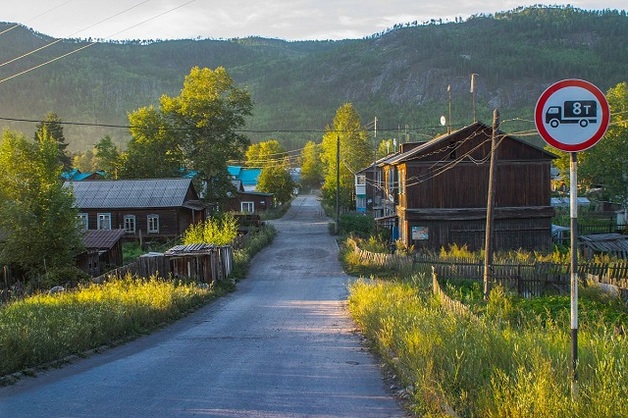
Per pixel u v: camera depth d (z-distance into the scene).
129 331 15.15
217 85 64.06
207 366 10.80
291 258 43.31
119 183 55.69
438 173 38.75
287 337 14.65
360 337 14.16
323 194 93.56
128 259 43.28
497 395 6.22
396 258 32.34
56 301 17.47
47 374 10.30
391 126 196.38
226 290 28.66
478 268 25.31
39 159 31.20
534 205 39.06
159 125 65.19
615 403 5.48
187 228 55.53
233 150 63.22
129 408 7.76
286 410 7.61
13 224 29.83
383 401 8.08
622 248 39.19
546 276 21.39
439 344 8.88
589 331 10.44
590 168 56.06
